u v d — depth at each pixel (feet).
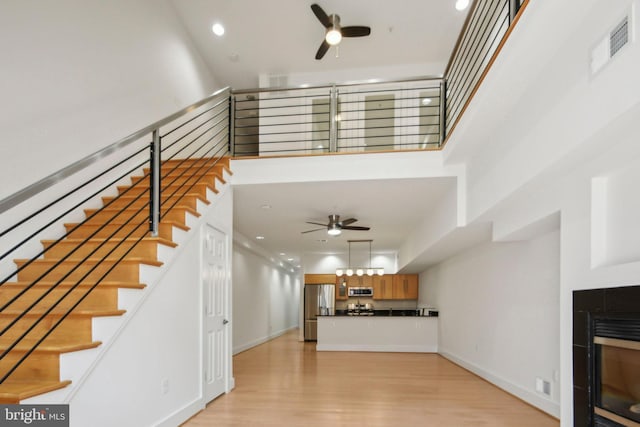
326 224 23.85
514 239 14.17
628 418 7.28
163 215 11.52
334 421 12.13
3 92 9.70
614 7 6.19
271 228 25.41
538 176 9.19
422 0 18.31
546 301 13.25
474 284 20.77
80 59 12.41
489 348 18.53
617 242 7.98
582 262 8.71
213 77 23.58
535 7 7.14
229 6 18.69
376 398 14.99
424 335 29.91
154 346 10.24
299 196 17.51
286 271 50.24
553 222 11.12
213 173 14.35
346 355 27.45
